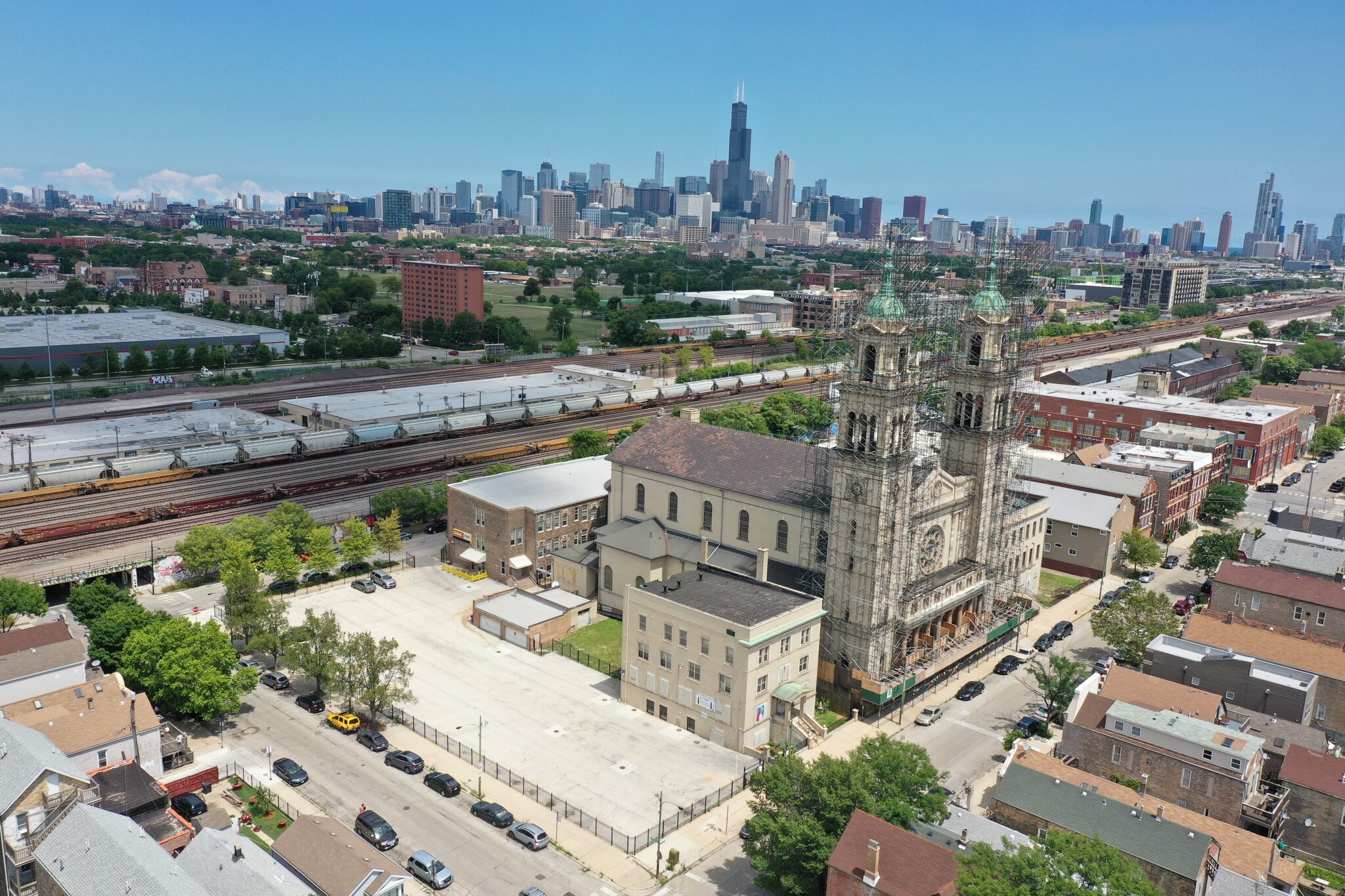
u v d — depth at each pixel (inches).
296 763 3277.6
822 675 3961.6
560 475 5521.7
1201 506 6599.4
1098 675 3727.9
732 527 4512.8
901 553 3875.5
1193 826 2753.4
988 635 4318.4
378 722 3622.0
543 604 4564.5
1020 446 5969.5
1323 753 3144.7
